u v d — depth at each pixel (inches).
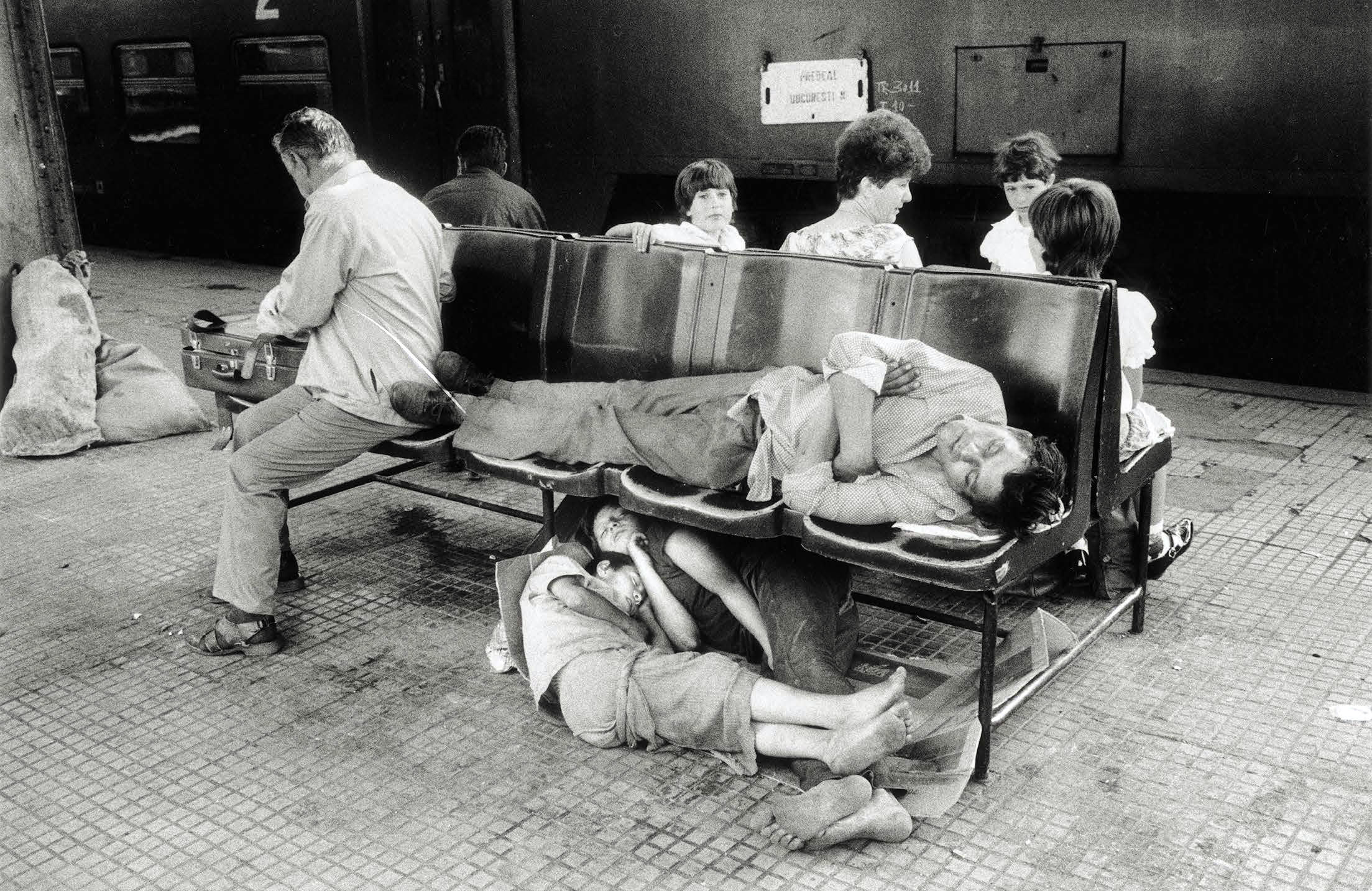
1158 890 99.3
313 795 116.8
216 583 145.6
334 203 140.6
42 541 182.4
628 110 283.9
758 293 143.3
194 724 130.6
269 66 373.1
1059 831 107.5
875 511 114.4
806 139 259.0
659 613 130.7
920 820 109.8
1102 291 118.0
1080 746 120.6
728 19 262.8
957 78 239.3
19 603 161.3
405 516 189.3
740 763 115.9
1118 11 220.8
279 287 146.9
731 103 267.4
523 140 304.5
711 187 177.0
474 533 181.9
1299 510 179.2
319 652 145.6
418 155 331.9
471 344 171.9
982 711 112.6
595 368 159.3
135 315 339.6
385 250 142.8
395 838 109.6
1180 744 120.3
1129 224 240.2
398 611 156.3
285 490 147.3
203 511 193.3
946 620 131.5
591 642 122.3
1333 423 216.8
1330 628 143.7
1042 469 107.2
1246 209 227.6
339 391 143.3
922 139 151.3
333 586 164.2
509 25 296.2
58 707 135.0
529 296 164.7
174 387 234.8
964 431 110.5
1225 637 142.2
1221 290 237.5
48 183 237.1
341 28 342.0
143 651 147.7
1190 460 201.9
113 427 227.1
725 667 115.8
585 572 132.3
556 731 126.5
